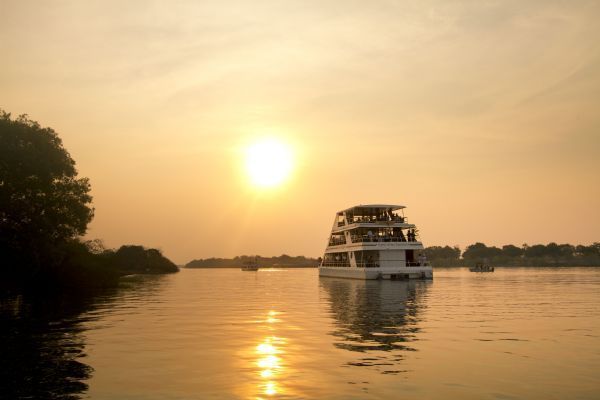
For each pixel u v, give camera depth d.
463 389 10.75
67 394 10.47
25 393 10.55
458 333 18.52
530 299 34.62
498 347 15.55
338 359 13.79
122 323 22.28
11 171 44.28
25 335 18.59
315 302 33.84
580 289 46.94
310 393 10.48
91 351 15.19
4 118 46.69
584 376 11.84
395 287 50.28
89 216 52.56
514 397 10.21
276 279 96.94
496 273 114.19
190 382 11.41
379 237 62.44
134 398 10.19
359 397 10.20
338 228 70.44
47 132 49.06
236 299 38.09
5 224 44.28
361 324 21.36
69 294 44.56
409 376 11.87
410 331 19.09
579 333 18.45
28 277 49.31
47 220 46.41
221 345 16.12
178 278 103.50
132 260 151.25
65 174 50.41
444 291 43.69
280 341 16.88
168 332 19.25
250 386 11.04
